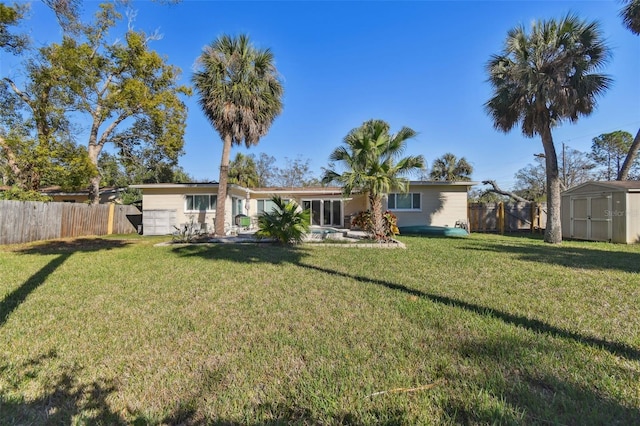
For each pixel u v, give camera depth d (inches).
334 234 534.6
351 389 84.3
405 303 157.9
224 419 73.4
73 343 114.2
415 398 80.2
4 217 437.7
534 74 406.0
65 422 73.0
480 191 1266.0
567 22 398.6
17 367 96.7
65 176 584.7
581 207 523.5
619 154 1096.8
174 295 178.2
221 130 538.0
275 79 553.0
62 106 633.0
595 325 128.5
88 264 279.1
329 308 152.3
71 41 585.3
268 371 94.2
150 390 84.9
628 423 70.4
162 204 671.1
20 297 174.9
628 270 240.2
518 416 72.7
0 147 603.8
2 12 472.1
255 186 1190.3
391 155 427.8
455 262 276.5
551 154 443.5
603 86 407.5
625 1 454.9
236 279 217.2
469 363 97.4
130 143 856.9
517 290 183.3
